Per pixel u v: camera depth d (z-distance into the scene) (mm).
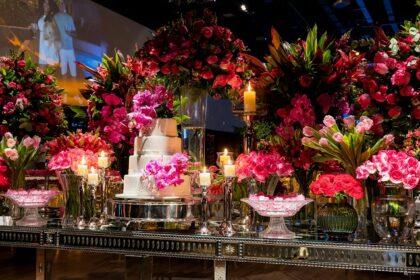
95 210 2930
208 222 2930
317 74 2699
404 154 2332
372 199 2568
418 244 2260
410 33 2525
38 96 3629
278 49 2734
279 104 2779
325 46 2775
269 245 2402
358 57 2670
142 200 2670
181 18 3080
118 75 3465
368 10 5738
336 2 5387
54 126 3707
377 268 2258
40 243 2756
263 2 5258
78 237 2695
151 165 2641
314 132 2516
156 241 2564
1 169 3090
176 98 3158
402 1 5480
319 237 2465
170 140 2801
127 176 2771
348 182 2350
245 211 2875
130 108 3309
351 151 2475
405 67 2475
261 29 5371
